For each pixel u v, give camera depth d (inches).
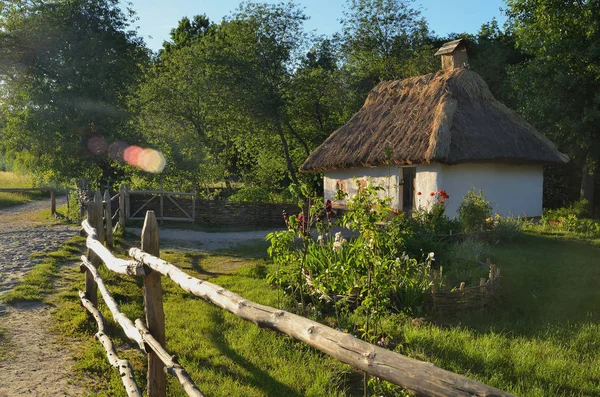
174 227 595.2
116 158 765.9
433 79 653.3
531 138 616.7
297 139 969.5
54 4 762.2
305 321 90.3
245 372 176.6
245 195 694.5
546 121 757.9
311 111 935.0
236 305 108.7
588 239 449.7
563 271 321.1
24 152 869.8
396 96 689.6
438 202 495.5
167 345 199.8
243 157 1073.5
